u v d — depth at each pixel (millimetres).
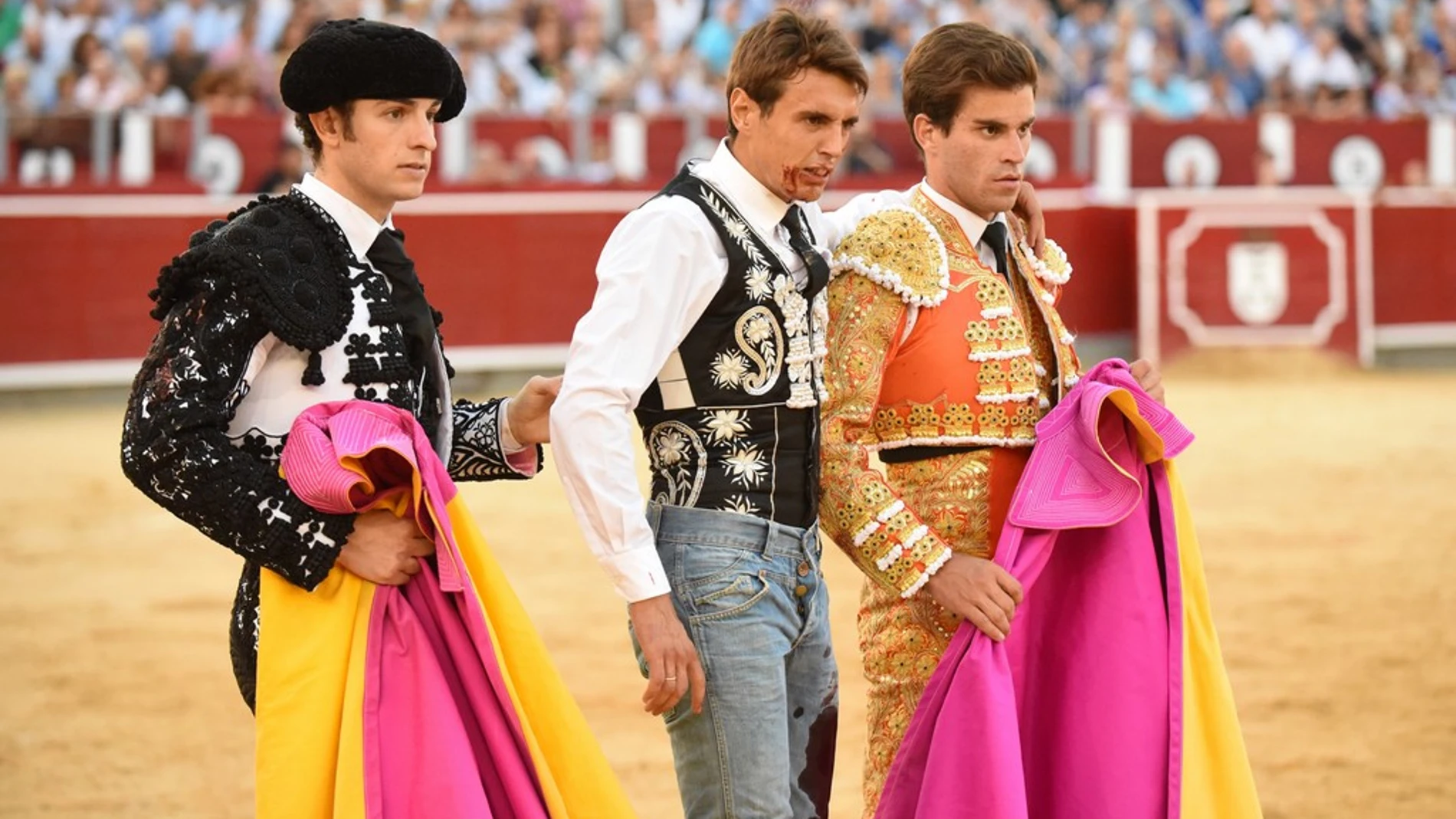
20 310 22422
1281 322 26094
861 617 5832
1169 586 5531
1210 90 30406
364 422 4590
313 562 4531
